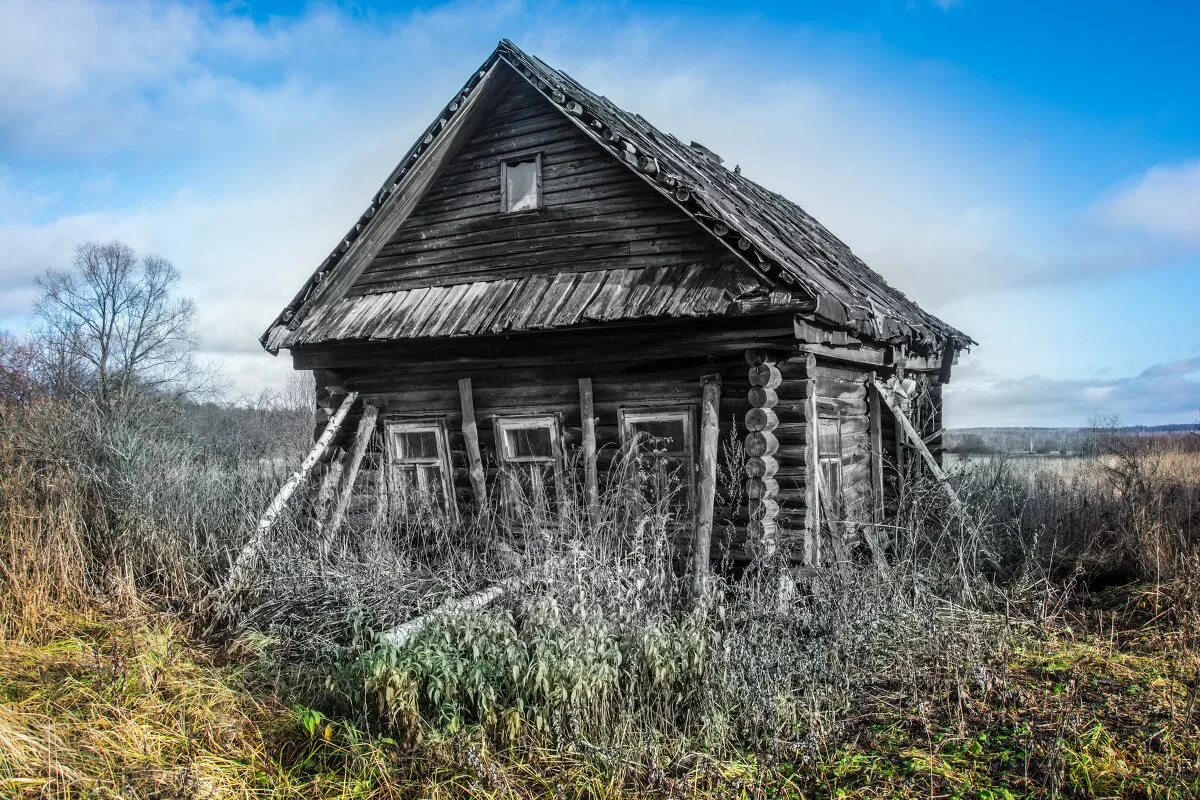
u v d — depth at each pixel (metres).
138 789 4.82
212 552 8.80
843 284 9.21
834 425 9.73
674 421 9.04
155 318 31.66
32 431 10.21
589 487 9.11
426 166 10.17
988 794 4.76
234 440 16.69
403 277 10.82
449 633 5.97
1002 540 10.24
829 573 7.25
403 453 10.78
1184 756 5.06
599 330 9.03
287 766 5.30
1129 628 7.70
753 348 8.20
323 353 10.81
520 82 10.06
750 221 9.22
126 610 7.70
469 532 9.60
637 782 4.94
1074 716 5.54
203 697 6.08
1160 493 9.99
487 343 9.77
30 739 4.99
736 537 8.53
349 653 6.38
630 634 5.88
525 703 5.43
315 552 8.38
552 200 9.88
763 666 5.83
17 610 7.52
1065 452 22.50
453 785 4.92
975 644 6.61
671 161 9.03
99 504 9.39
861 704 6.09
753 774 5.07
